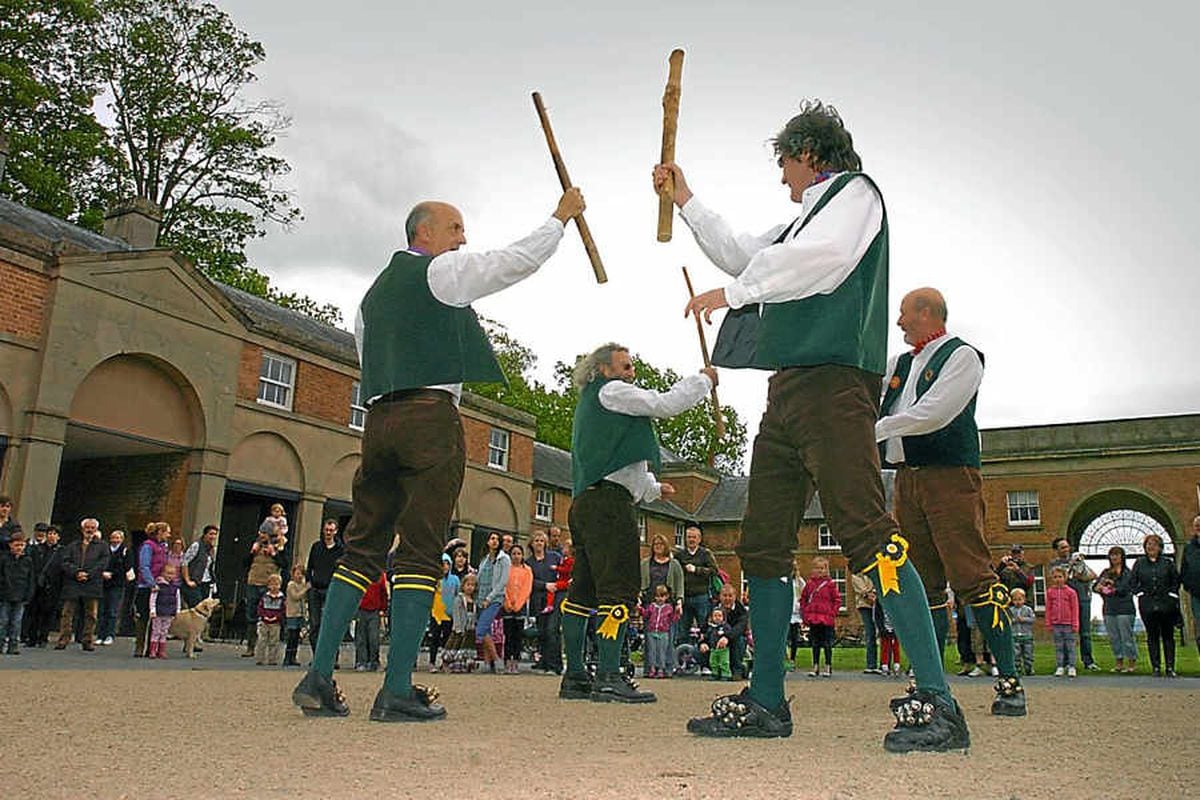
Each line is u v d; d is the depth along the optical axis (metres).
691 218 3.61
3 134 21.66
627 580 5.29
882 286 3.11
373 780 2.03
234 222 31.50
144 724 3.07
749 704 3.11
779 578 3.20
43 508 15.39
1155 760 2.50
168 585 11.91
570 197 3.78
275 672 8.16
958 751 2.64
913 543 4.91
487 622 11.21
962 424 4.71
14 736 2.69
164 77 30.72
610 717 3.81
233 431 19.17
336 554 11.12
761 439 3.25
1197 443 31.38
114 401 17.17
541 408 48.62
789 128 3.29
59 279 15.94
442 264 3.58
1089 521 35.88
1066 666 11.75
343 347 22.58
